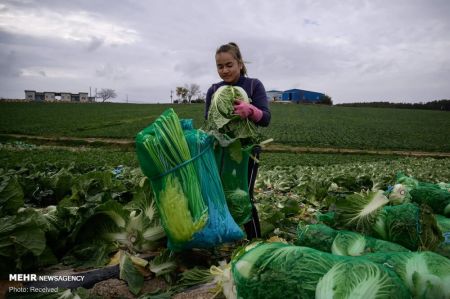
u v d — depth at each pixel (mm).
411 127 63969
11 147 29984
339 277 1899
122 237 3500
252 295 2025
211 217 3006
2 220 3141
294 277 1984
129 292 2906
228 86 3506
